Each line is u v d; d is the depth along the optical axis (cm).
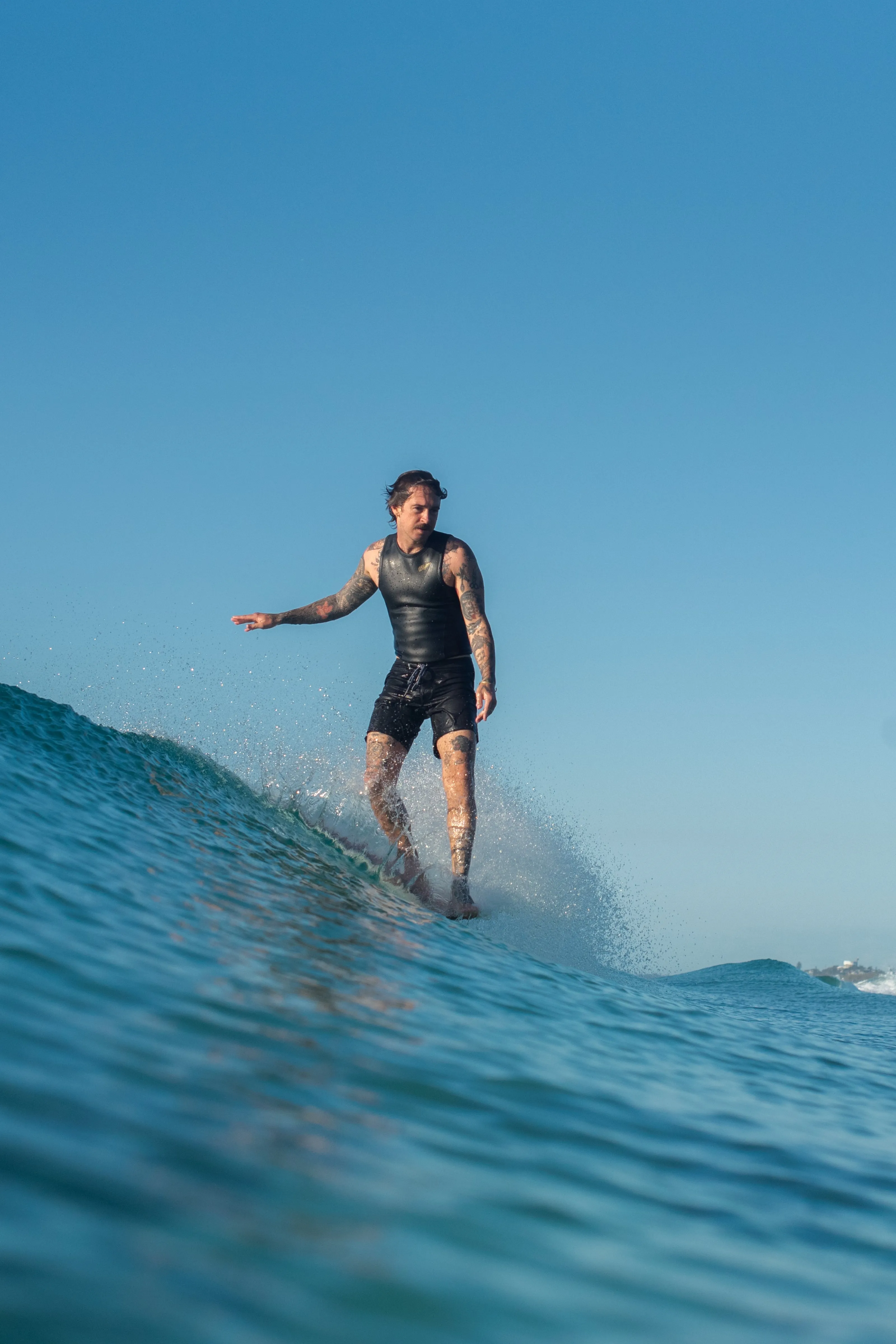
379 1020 212
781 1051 308
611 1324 103
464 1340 94
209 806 439
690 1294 115
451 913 477
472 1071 192
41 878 253
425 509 524
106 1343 81
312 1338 89
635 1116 190
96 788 391
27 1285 86
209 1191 113
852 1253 140
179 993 193
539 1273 112
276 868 383
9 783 346
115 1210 103
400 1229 115
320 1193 120
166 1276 93
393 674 538
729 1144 185
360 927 326
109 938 219
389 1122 152
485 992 284
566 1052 235
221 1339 85
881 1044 370
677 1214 142
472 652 526
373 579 555
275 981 222
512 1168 145
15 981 173
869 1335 112
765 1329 109
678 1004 378
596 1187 146
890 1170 187
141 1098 136
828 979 690
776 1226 146
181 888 297
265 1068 162
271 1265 100
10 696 455
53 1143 115
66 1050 146
